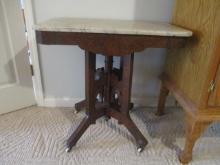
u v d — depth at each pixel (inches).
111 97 50.8
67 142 45.3
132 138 49.6
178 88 46.3
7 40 50.1
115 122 55.3
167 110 62.6
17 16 48.9
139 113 60.8
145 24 45.3
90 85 44.2
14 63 53.3
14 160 42.3
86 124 47.3
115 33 34.9
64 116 57.3
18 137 48.6
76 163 42.1
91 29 34.1
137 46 36.5
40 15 50.4
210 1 33.5
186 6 42.3
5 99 55.7
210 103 37.5
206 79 35.4
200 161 43.9
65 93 61.1
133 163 42.8
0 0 45.9
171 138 50.4
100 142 47.9
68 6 50.3
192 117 38.8
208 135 52.0
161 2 51.0
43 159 42.8
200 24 36.7
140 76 60.7
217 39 32.3
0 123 53.2
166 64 54.4
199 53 37.2
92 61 42.1
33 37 51.9
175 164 43.0
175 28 40.2
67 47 54.7
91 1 50.1
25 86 57.6
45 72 57.4
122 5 50.9
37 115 57.3
